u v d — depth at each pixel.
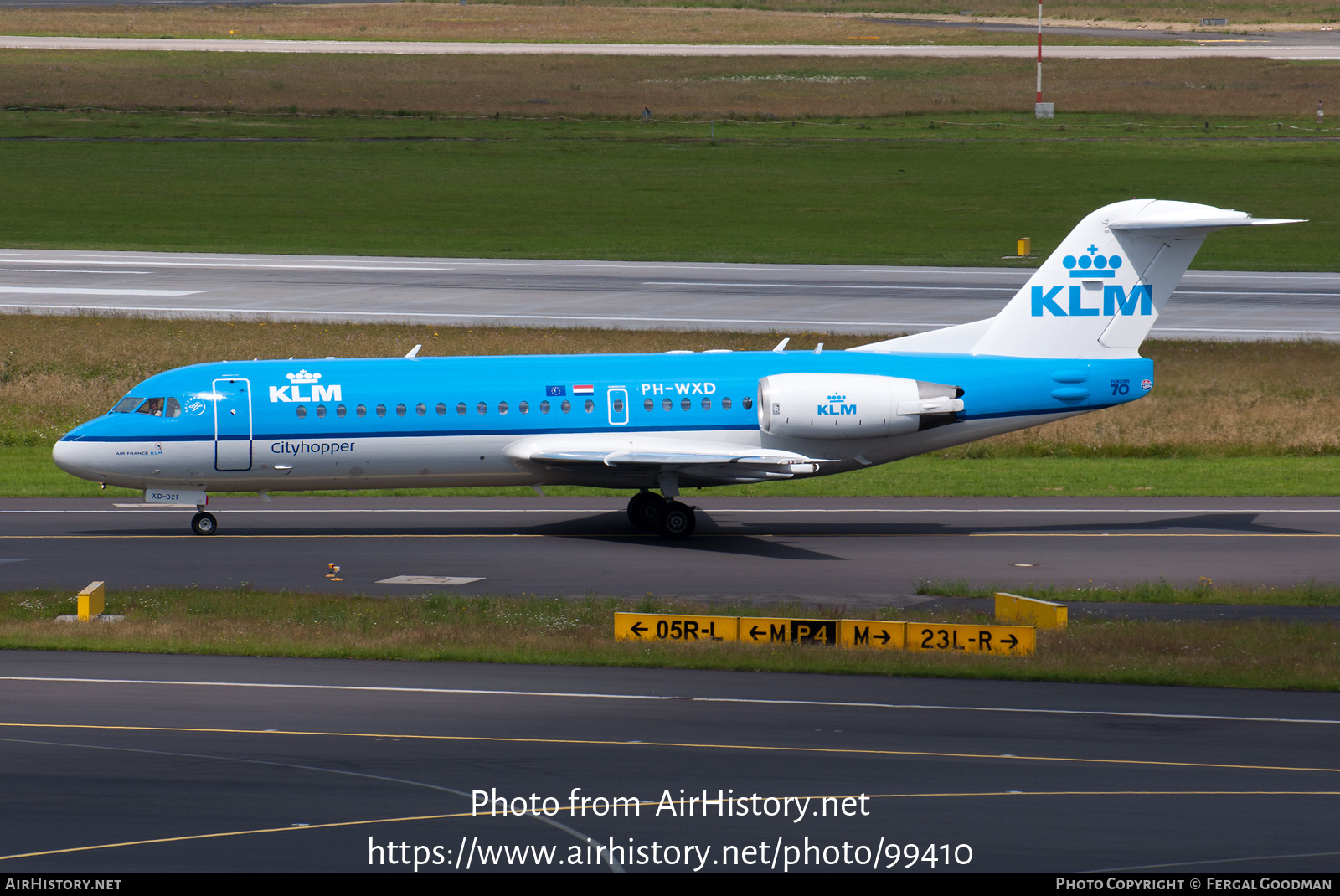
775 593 115.50
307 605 107.25
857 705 79.88
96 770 67.81
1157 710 79.06
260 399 140.38
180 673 86.75
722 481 144.25
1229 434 198.50
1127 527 147.12
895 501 164.12
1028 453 195.12
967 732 74.50
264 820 61.59
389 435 141.38
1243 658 90.12
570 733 74.31
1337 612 107.38
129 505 160.38
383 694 82.06
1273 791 65.00
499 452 142.75
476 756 70.31
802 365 146.62
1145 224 143.75
